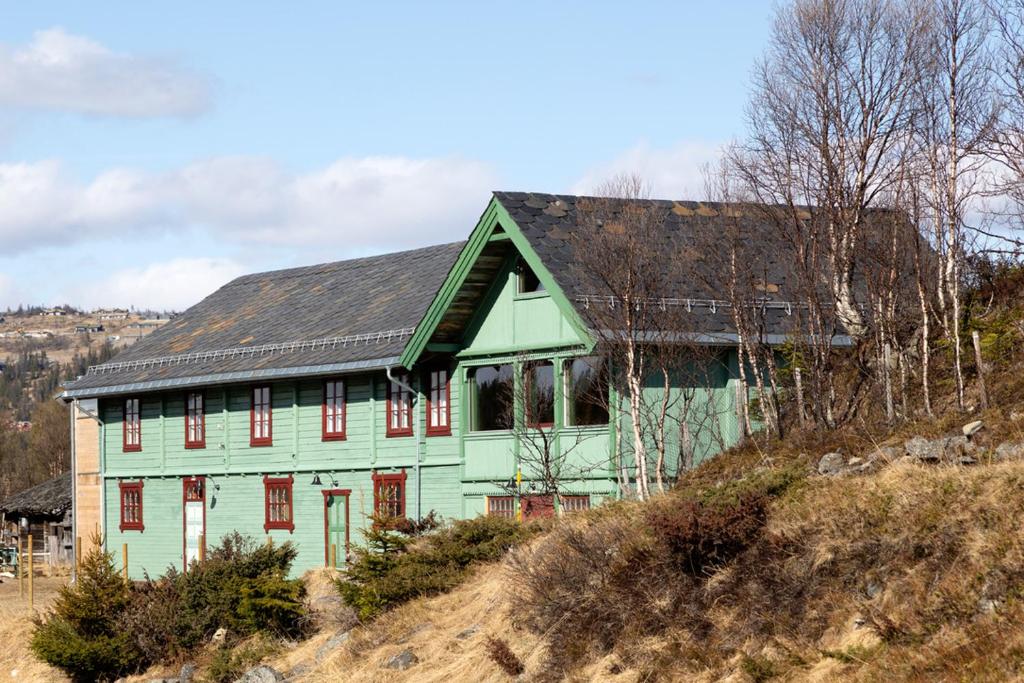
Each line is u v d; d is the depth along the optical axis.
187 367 41.97
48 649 30.69
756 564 18.61
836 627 16.58
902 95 25.98
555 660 19.58
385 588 26.08
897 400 24.50
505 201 31.77
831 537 18.16
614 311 28.67
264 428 39.66
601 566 20.97
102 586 31.92
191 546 41.78
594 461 30.14
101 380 44.56
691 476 26.50
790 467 21.69
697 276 29.16
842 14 26.42
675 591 19.23
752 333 28.38
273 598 29.05
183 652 30.34
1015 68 24.23
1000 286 26.20
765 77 27.06
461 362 34.00
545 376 32.12
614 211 30.19
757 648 17.12
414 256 42.56
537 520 27.31
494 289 33.22
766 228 28.94
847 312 27.73
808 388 27.70
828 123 26.27
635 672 18.02
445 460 34.28
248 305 45.69
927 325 23.61
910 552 16.95
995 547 15.98
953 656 14.54
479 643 21.83
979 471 17.91
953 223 23.61
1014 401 21.42
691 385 30.19
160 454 43.06
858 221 25.75
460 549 26.62
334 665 24.48
